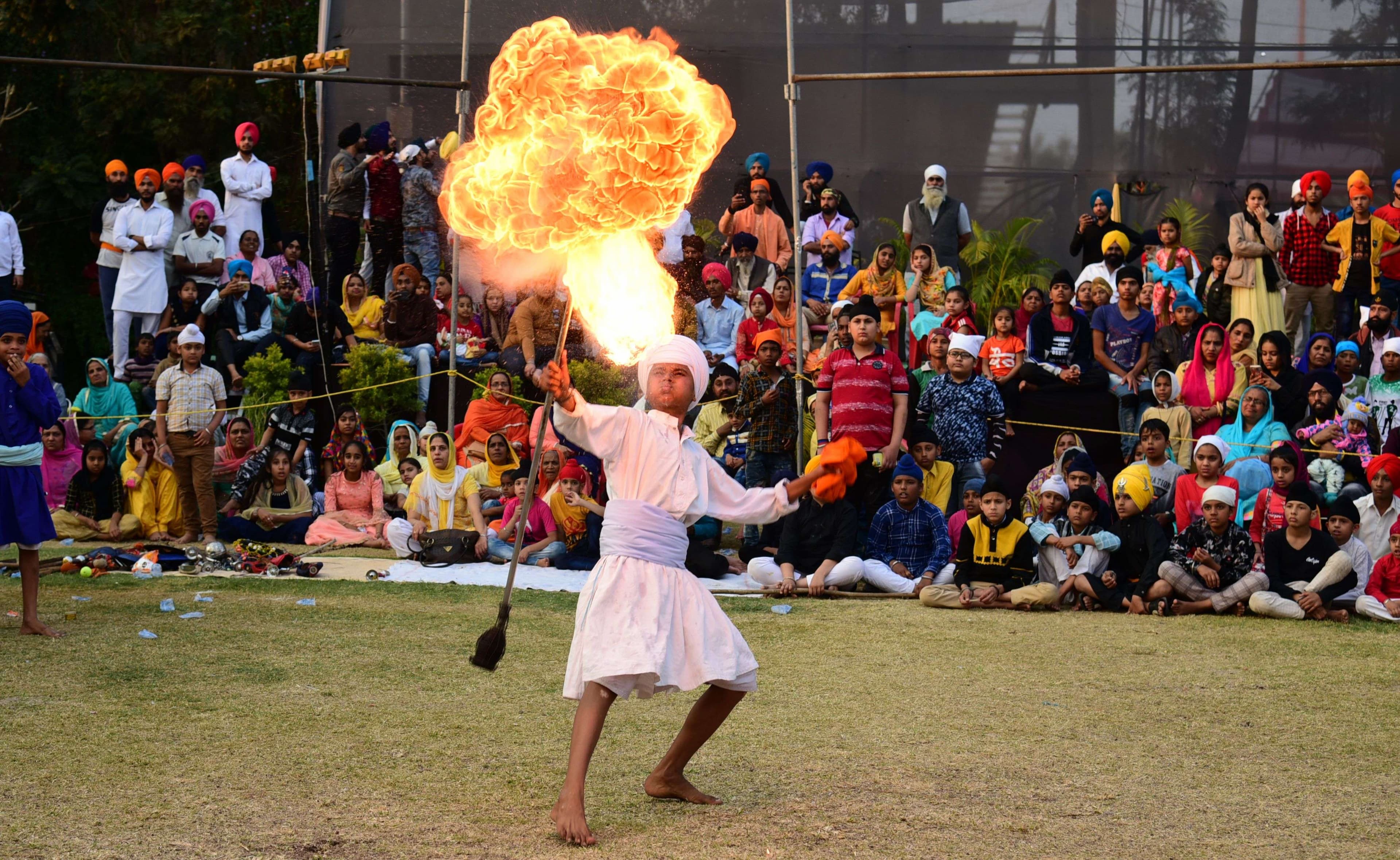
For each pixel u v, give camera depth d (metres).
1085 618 13.81
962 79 23.16
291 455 19.98
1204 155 23.11
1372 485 14.99
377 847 6.63
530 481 7.75
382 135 21.92
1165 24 23.08
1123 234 20.89
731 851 6.62
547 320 20.53
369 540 18.48
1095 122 23.17
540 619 13.23
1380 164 23.00
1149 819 7.21
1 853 6.46
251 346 21.84
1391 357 17.59
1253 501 15.29
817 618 13.59
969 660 11.52
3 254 23.30
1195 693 10.35
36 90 37.50
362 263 23.14
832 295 20.73
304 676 10.42
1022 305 19.86
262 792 7.50
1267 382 17.28
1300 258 20.50
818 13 23.27
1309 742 8.92
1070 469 15.60
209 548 16.39
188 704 9.48
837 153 23.28
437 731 8.88
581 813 6.75
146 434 19.22
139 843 6.64
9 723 8.89
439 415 20.94
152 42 37.72
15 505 11.67
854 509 15.38
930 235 21.70
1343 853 6.70
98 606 13.38
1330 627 13.28
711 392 19.89
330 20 22.64
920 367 19.06
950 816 7.21
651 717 9.44
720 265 20.55
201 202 23.17
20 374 11.63
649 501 7.31
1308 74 23.03
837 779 7.88
